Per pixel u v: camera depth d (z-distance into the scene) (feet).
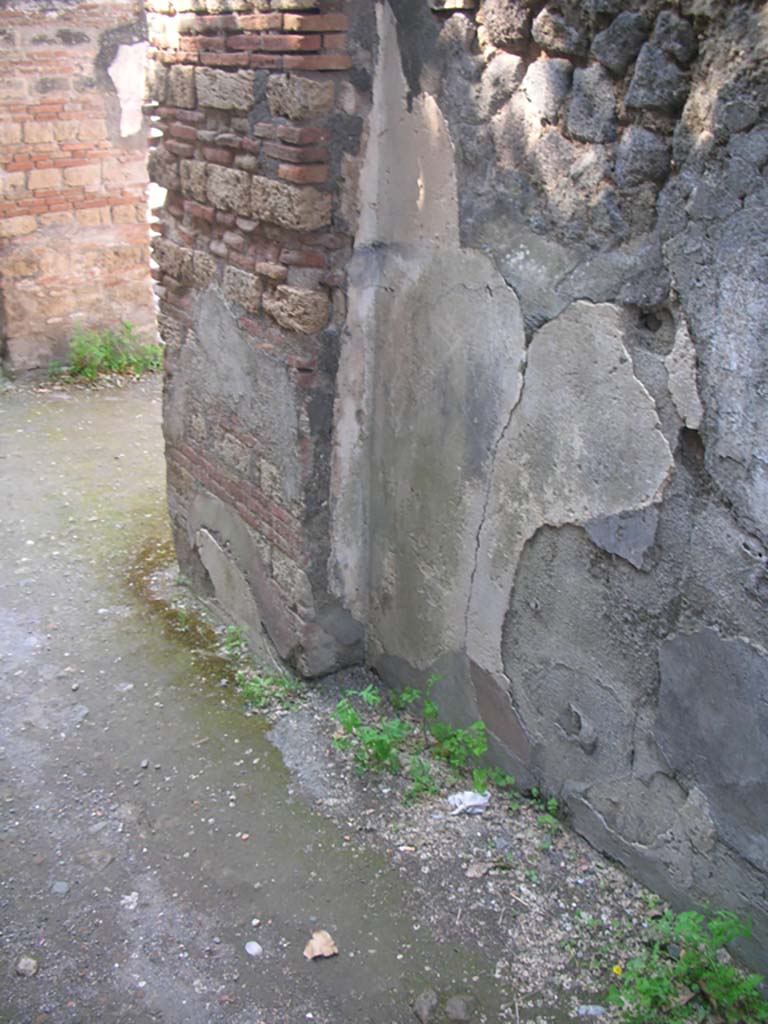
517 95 9.43
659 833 9.78
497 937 9.85
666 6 7.82
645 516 9.02
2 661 14.39
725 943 9.23
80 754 12.53
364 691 12.45
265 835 11.20
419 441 11.76
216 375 13.84
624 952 9.57
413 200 11.06
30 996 9.29
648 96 8.09
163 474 20.56
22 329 25.50
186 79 12.61
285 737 12.74
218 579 15.16
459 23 9.88
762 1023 8.68
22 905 10.30
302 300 11.60
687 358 8.29
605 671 9.91
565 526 9.89
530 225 9.58
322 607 13.23
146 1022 9.05
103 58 24.41
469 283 10.44
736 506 8.20
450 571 11.71
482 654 11.50
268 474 13.17
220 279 13.20
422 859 10.80
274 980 9.46
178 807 11.64
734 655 8.50
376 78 11.08
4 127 23.66
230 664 14.30
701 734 9.04
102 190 25.57
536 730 11.02
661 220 8.29
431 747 12.48
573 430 9.54
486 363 10.43
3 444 21.71
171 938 9.92
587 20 8.53
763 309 7.59
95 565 17.01
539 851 10.77
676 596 8.93
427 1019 9.00
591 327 9.10
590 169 8.82
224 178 12.36
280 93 11.00
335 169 11.25
